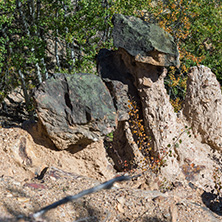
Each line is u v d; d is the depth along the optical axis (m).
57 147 6.94
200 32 19.28
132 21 7.62
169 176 7.77
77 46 19.08
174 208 5.88
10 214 4.64
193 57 16.77
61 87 6.84
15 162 6.39
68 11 16.17
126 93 7.86
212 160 9.09
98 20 15.31
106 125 6.94
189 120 9.38
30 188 5.66
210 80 9.42
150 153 8.15
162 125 8.03
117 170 8.65
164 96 8.06
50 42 20.53
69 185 6.07
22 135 6.83
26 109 17.95
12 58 15.30
